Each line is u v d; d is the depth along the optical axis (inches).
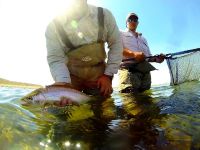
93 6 46.5
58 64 44.4
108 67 48.2
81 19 45.0
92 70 48.2
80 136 27.3
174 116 34.9
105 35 47.4
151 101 47.1
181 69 72.9
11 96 47.3
